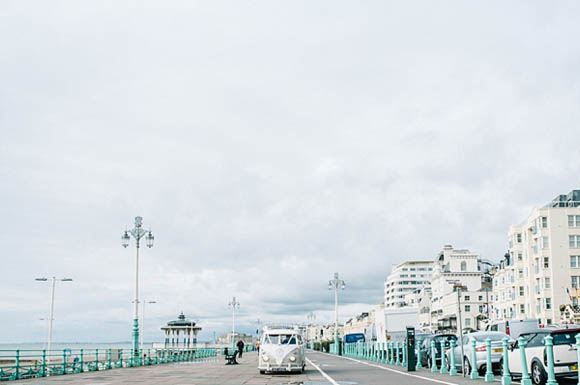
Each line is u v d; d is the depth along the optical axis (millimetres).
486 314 104875
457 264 128125
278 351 31562
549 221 75500
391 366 36906
